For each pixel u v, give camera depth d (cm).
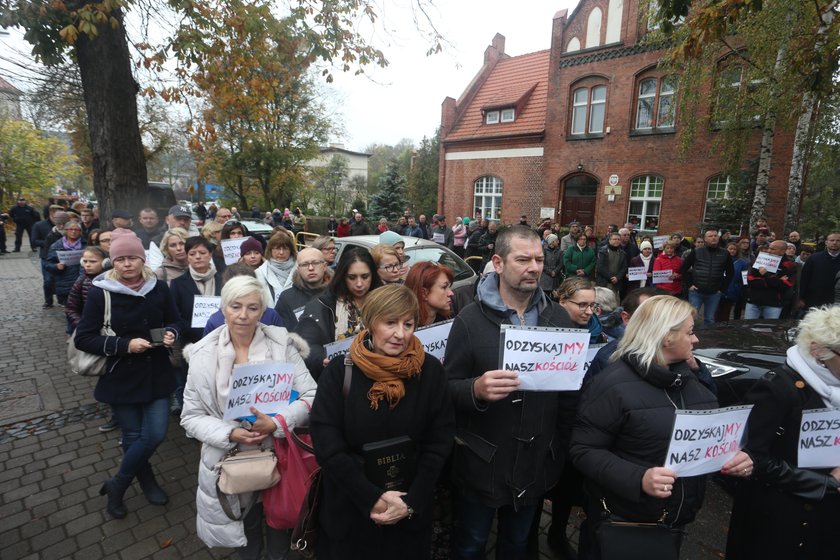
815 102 844
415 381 182
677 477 173
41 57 603
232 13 648
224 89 722
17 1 520
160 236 537
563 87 1644
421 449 187
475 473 201
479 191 1995
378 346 179
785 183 1238
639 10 1149
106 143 618
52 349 612
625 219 1548
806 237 1264
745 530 205
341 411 177
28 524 282
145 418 285
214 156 2217
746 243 838
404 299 176
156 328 285
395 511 166
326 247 383
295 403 227
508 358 184
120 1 500
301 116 2366
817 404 187
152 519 290
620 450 181
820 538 190
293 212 2288
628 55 1479
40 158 2489
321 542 191
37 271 1236
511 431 197
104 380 275
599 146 1580
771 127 948
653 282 754
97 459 356
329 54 690
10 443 377
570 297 254
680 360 184
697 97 1026
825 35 618
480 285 212
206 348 225
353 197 3553
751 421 194
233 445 215
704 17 493
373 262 291
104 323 273
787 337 376
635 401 176
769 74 861
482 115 1986
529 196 1795
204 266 381
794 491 187
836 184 1303
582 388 223
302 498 219
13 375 520
